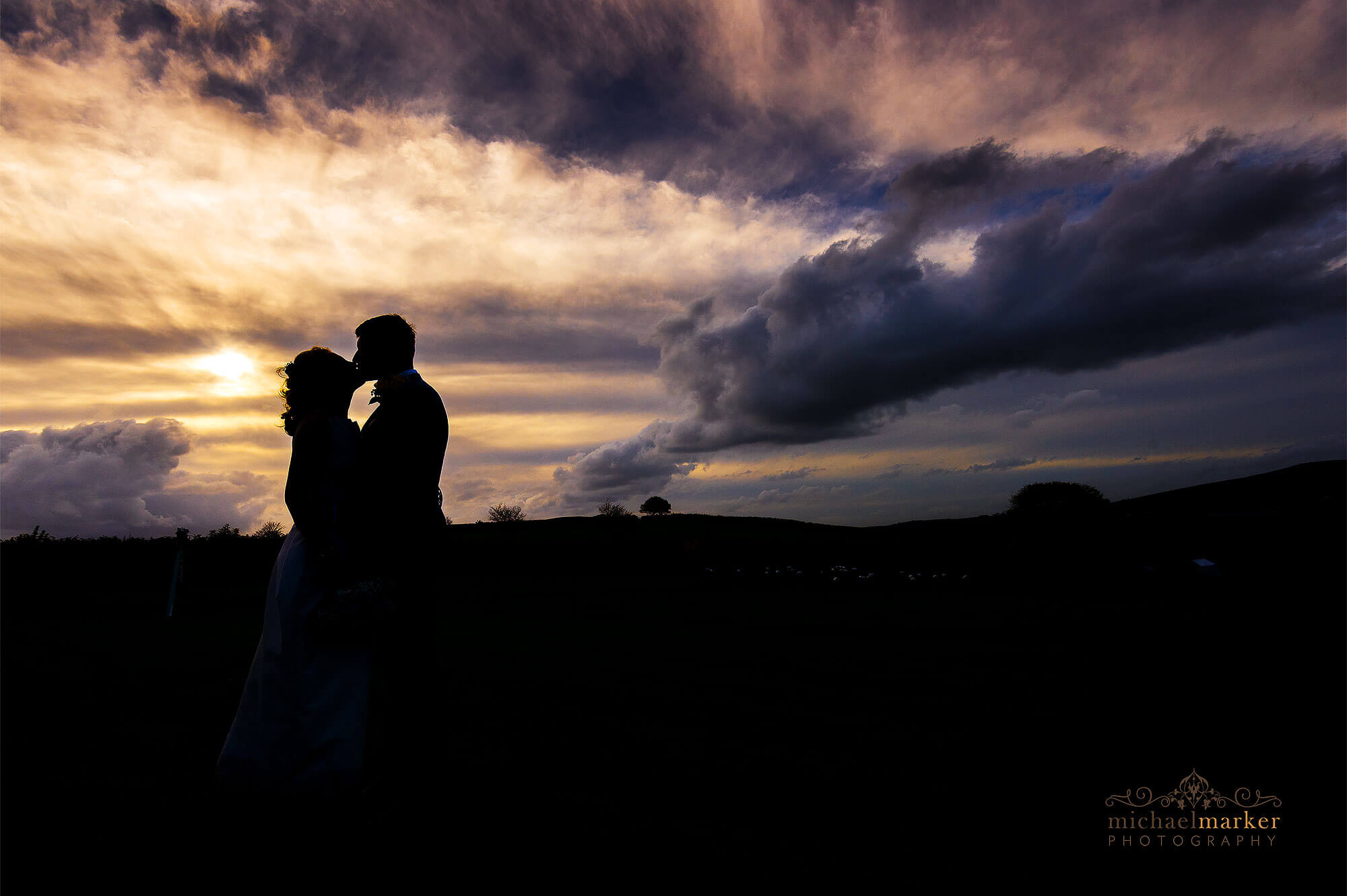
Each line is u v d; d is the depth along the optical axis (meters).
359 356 3.12
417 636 2.81
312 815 2.65
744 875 2.17
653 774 3.18
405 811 2.70
